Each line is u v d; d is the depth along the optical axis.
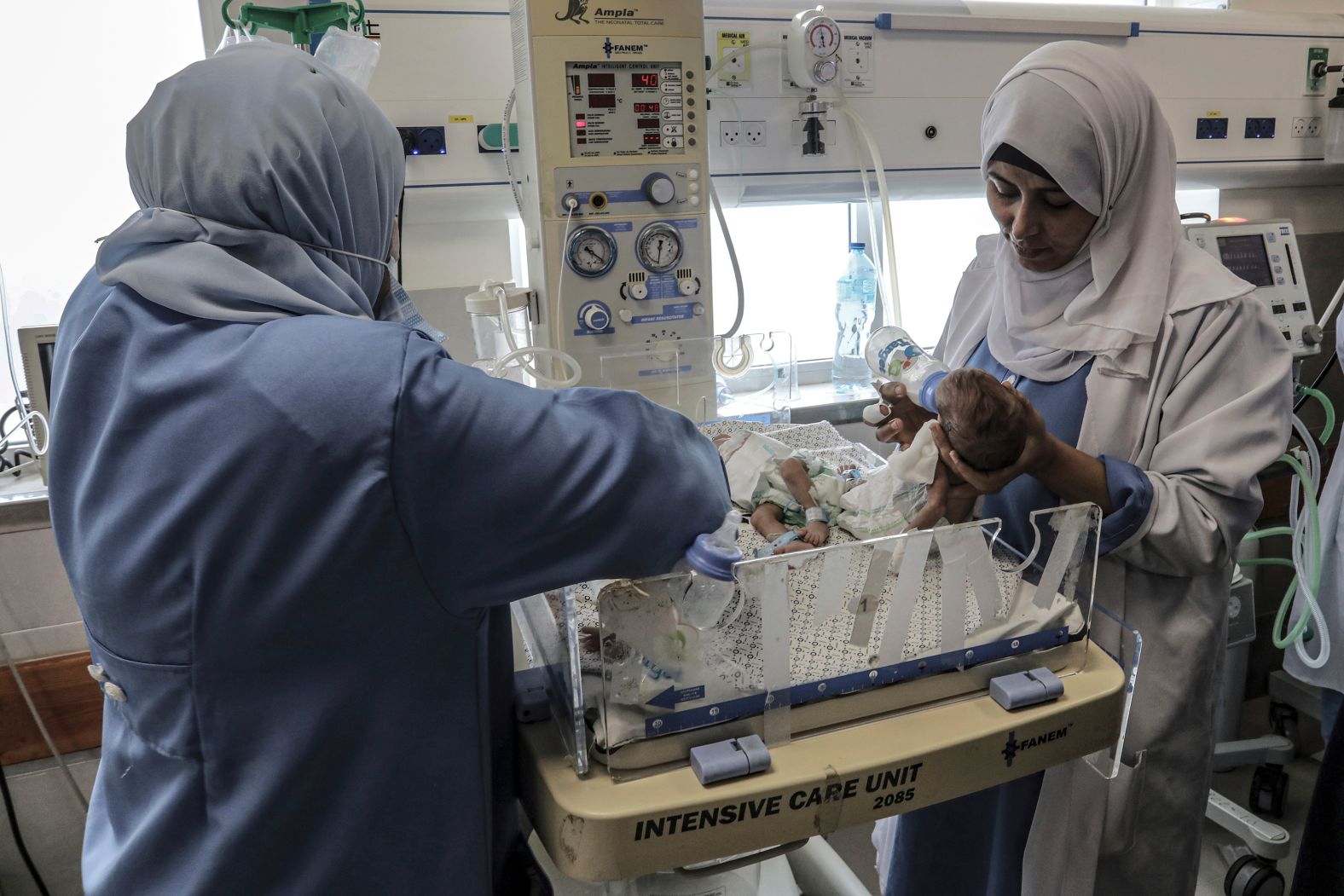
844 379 2.22
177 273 0.71
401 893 0.77
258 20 1.38
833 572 0.79
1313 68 2.35
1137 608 1.24
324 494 0.67
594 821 0.72
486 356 1.64
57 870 1.74
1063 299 1.26
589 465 0.69
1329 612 1.77
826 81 1.89
